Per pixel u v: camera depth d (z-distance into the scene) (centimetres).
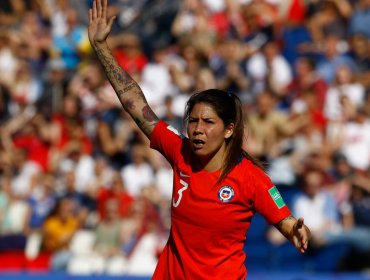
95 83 5419
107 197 4462
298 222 1797
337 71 5034
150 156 4772
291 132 4675
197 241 1864
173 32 5947
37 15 6425
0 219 4716
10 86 5869
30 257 4422
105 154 4981
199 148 1844
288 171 4397
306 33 5472
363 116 4728
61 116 5291
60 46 6103
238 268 1877
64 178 4862
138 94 2019
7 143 5325
